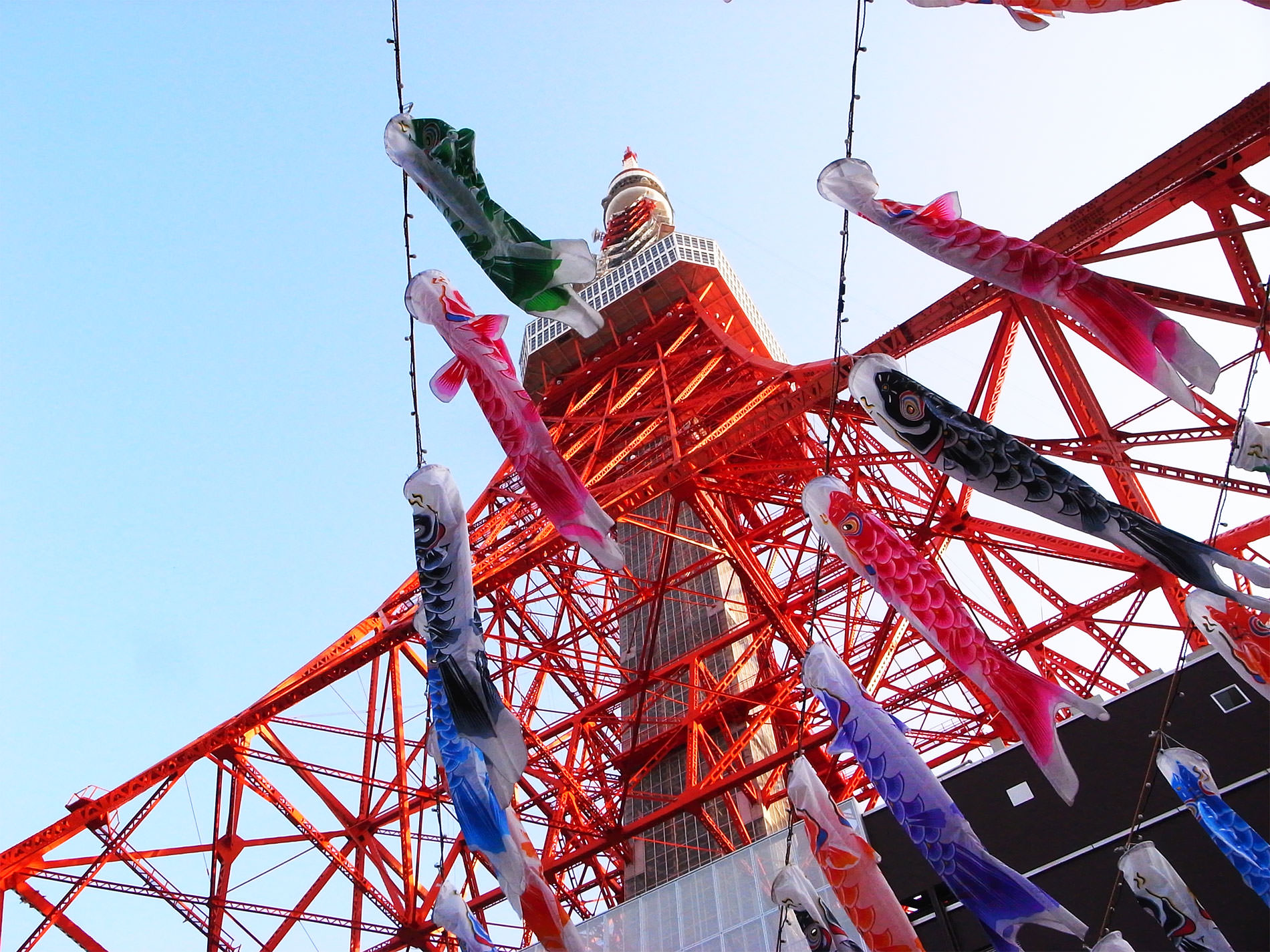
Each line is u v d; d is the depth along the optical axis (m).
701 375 48.44
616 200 92.38
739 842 33.28
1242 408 13.49
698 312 55.94
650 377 53.78
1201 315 20.88
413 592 35.31
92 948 28.20
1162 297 21.12
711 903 22.84
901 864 20.92
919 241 11.70
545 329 60.62
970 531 29.22
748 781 30.55
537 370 59.78
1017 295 24.58
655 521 33.31
